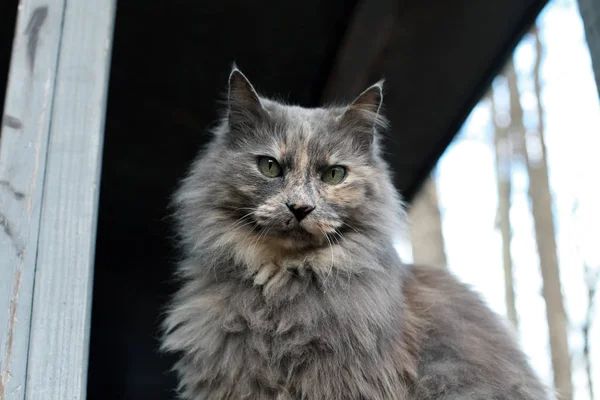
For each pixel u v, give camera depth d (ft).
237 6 2.37
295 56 2.58
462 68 2.47
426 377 1.84
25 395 1.41
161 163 2.91
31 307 1.46
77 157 1.57
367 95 2.02
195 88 2.65
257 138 1.97
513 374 1.89
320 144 1.94
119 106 2.68
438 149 2.77
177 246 2.37
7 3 2.32
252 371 1.74
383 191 2.01
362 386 1.74
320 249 1.87
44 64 1.62
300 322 1.77
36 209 1.52
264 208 1.83
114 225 3.05
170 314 2.01
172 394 3.29
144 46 2.48
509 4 2.23
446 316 1.97
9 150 1.55
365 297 1.82
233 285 1.86
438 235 6.12
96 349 3.26
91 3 1.68
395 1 2.29
